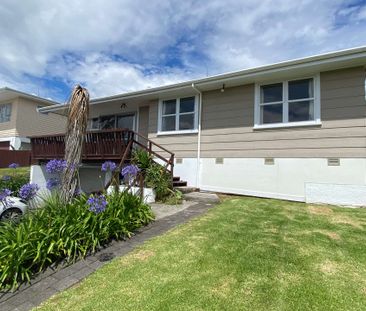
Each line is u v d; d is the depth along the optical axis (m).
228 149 8.87
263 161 8.12
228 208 6.36
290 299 2.56
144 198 6.87
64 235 3.85
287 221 5.14
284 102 7.89
